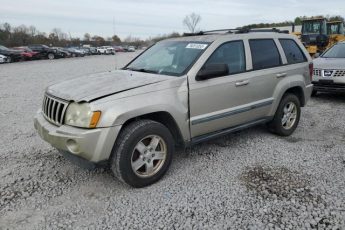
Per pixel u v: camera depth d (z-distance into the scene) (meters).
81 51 46.34
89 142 3.52
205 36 5.01
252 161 4.73
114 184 4.08
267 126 5.82
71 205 3.61
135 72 4.68
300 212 3.40
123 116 3.64
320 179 4.12
